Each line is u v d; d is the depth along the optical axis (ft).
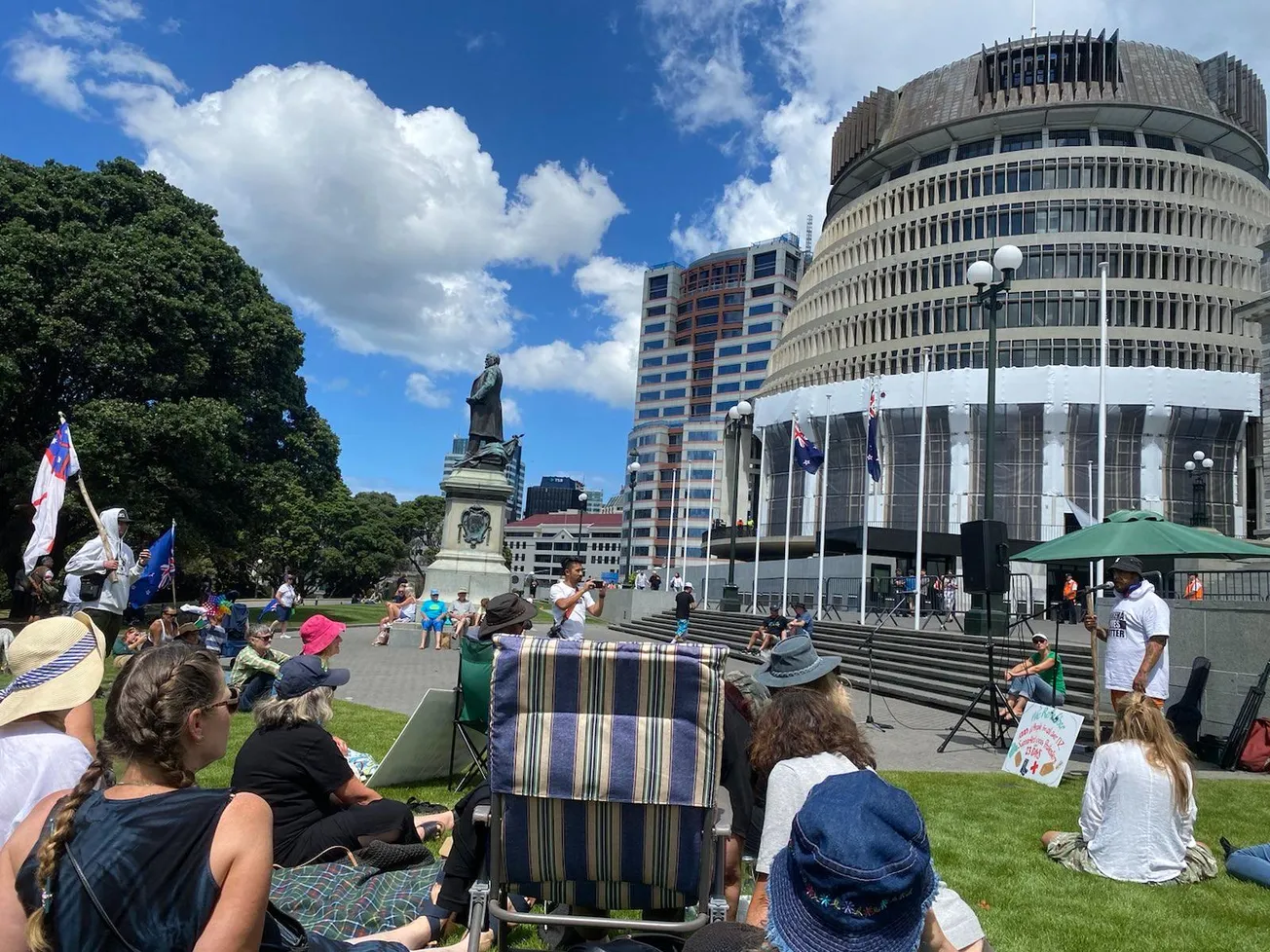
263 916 8.13
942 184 232.73
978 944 11.73
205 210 113.70
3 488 94.38
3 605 123.65
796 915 8.23
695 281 525.75
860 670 64.90
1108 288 205.46
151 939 7.72
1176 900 17.76
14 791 11.26
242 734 32.50
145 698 8.32
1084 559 32.96
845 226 256.32
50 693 11.79
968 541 47.11
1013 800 26.71
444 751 25.46
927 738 40.22
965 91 238.27
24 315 84.79
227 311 101.40
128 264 91.30
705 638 102.17
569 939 13.65
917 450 197.06
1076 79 222.89
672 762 10.71
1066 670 50.67
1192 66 230.07
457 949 12.68
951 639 64.59
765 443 227.20
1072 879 19.06
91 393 95.86
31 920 7.84
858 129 261.65
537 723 10.85
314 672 16.99
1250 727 34.12
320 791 16.70
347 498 273.54
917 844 8.14
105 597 31.45
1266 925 16.46
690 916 13.70
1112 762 19.70
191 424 89.30
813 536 179.73
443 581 87.81
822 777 11.63
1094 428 184.55
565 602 33.17
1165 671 27.81
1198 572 43.32
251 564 215.51
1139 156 215.51
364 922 13.97
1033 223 216.95
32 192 93.45
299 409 120.88
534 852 11.13
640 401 526.16
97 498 88.53
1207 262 208.03
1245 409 181.47
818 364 242.17
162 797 8.14
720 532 213.46
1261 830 23.86
